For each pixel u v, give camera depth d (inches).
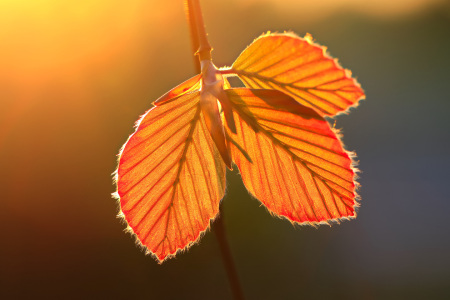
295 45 11.3
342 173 11.6
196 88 12.0
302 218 11.9
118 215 11.9
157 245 11.9
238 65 11.6
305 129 11.5
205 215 12.0
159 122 11.9
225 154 11.7
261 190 11.9
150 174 11.8
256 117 11.6
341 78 11.3
